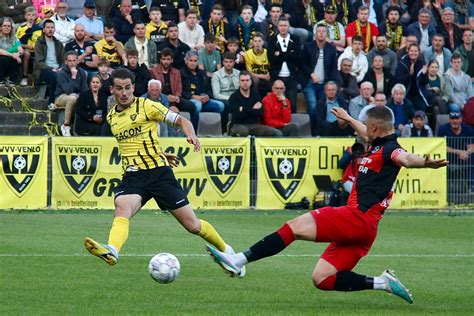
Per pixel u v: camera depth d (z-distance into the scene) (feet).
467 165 125.70
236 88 140.97
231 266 56.70
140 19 150.51
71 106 135.03
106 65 132.46
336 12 156.04
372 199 56.49
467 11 168.55
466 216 121.70
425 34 155.43
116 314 54.24
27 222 106.22
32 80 145.18
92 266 75.05
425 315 55.26
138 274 71.26
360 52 146.30
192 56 138.00
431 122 145.07
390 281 57.82
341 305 58.80
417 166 55.11
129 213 62.80
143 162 64.39
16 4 156.87
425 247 92.07
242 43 149.07
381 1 163.63
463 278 72.08
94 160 119.55
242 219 114.01
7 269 72.74
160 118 64.44
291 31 152.56
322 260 57.72
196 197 121.29
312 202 122.93
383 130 57.16
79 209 119.44
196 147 64.08
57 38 146.82
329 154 122.72
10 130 138.51
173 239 93.97
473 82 151.33
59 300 59.16
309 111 142.72
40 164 118.73
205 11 155.33
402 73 145.07
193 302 59.11
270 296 62.08
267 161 122.31
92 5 148.97
